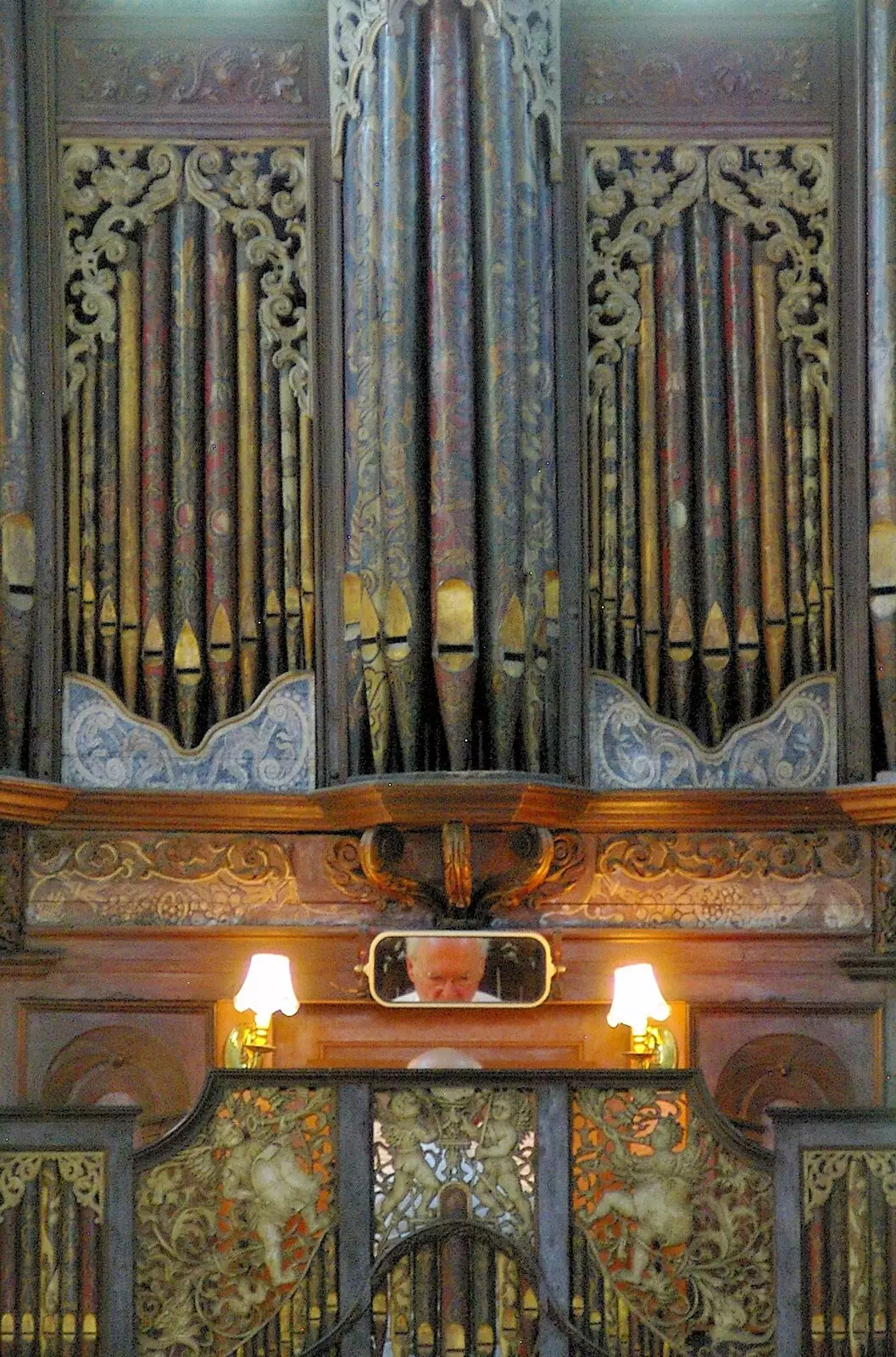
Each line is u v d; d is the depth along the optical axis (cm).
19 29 1238
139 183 1243
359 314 1209
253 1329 1019
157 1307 1021
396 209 1193
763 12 1254
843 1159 1034
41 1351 1016
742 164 1254
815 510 1235
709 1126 1036
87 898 1220
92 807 1211
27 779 1180
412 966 1204
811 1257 1030
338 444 1223
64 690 1222
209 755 1221
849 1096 1212
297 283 1243
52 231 1235
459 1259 1025
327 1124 1033
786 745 1227
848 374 1236
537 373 1202
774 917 1228
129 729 1221
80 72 1249
